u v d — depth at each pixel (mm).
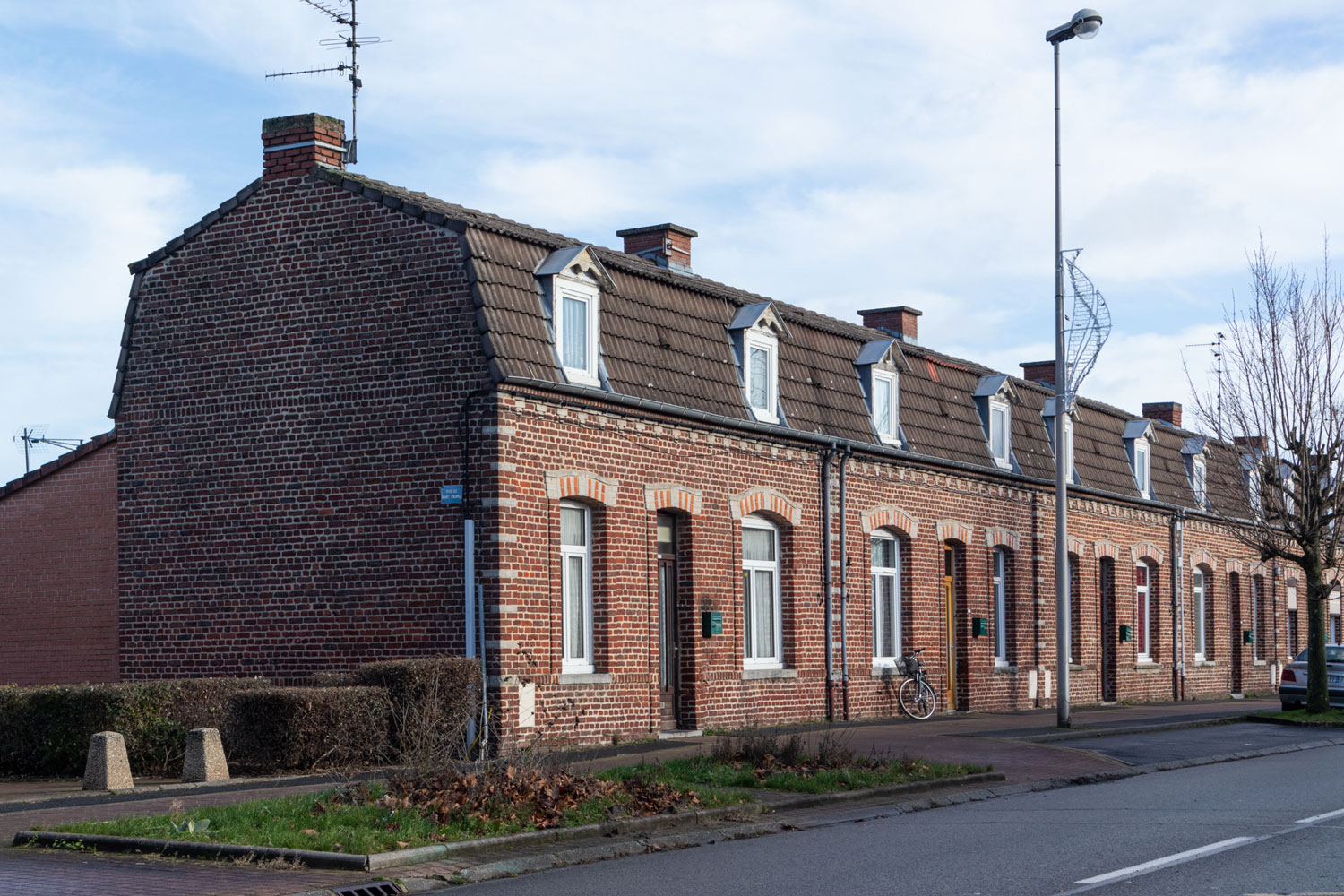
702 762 16219
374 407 19516
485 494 18500
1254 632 45812
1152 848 11414
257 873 10289
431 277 19219
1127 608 37000
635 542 20750
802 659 24422
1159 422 40469
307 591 19797
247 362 20594
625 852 11852
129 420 21453
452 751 14664
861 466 26266
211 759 15289
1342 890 9367
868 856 11273
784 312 25703
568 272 20047
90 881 9891
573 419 19719
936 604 28453
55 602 22312
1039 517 32500
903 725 24500
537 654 18812
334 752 16188
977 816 13969
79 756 16188
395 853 10680
